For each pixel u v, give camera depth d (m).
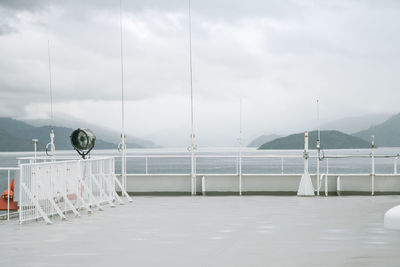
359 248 7.66
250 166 120.56
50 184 11.65
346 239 8.48
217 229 9.66
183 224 10.38
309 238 8.59
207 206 13.92
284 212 12.39
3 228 10.12
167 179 17.88
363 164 145.38
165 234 9.09
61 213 11.37
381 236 8.77
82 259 6.96
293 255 7.14
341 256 7.06
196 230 9.55
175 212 12.55
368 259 6.85
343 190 17.50
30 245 8.09
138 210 13.09
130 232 9.37
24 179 11.03
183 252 7.41
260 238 8.61
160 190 17.86
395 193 17.42
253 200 15.59
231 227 9.91
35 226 10.39
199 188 17.86
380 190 17.45
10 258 7.07
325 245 7.93
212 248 7.71
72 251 7.54
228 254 7.24
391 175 17.33
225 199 16.02
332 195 17.36
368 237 8.67
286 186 17.59
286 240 8.40
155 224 10.42
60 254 7.32
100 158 14.38
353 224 10.27
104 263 6.69
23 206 11.27
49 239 8.67
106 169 14.83
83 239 8.63
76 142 14.27
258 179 17.75
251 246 7.87
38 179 11.18
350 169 109.75
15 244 8.20
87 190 13.61
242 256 7.09
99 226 10.23
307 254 7.21
